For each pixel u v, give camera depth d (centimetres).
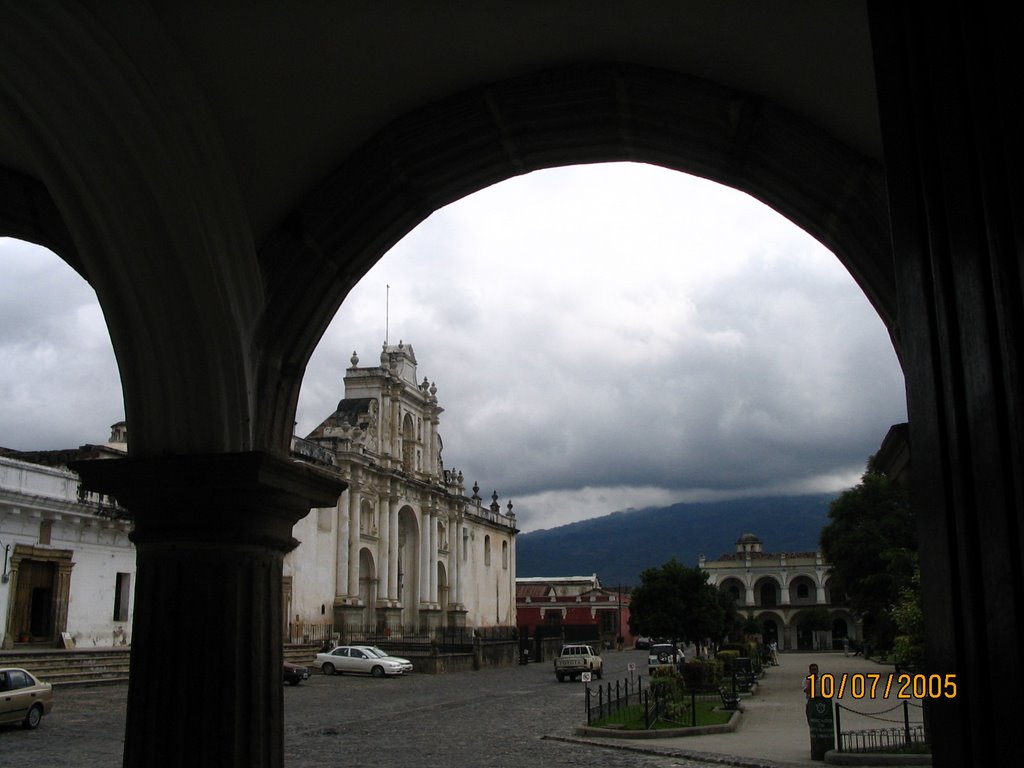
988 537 203
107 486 486
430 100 516
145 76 424
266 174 514
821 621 8038
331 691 2841
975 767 209
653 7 445
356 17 448
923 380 237
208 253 466
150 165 439
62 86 411
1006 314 194
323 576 4206
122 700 2262
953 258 219
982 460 206
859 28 411
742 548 9588
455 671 4100
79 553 3031
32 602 2848
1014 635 192
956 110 217
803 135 476
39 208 562
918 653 1344
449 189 550
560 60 496
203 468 472
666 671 2125
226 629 471
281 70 471
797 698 2658
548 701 2522
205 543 477
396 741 1612
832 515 4200
